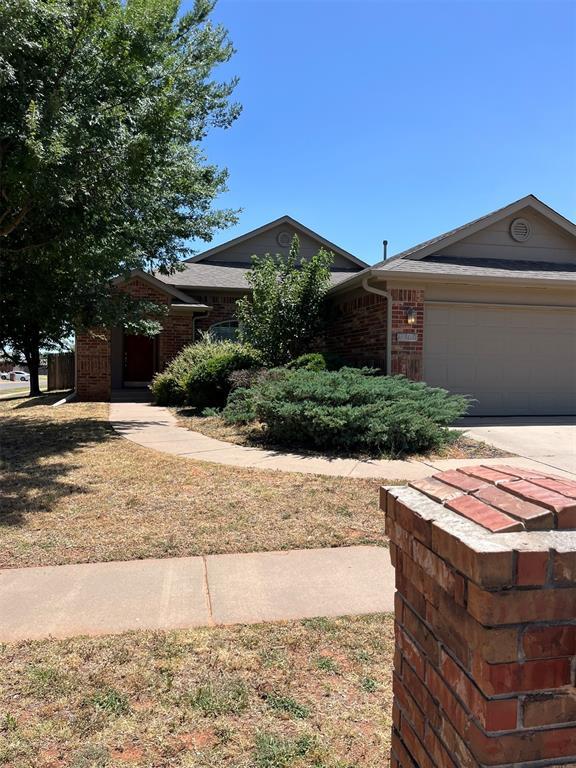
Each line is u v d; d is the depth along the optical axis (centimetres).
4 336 1284
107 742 218
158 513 501
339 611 324
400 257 1148
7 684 253
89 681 255
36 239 923
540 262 1190
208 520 483
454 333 1091
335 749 215
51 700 242
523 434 902
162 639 292
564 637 118
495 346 1112
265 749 214
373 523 477
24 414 1176
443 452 764
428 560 145
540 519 125
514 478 160
